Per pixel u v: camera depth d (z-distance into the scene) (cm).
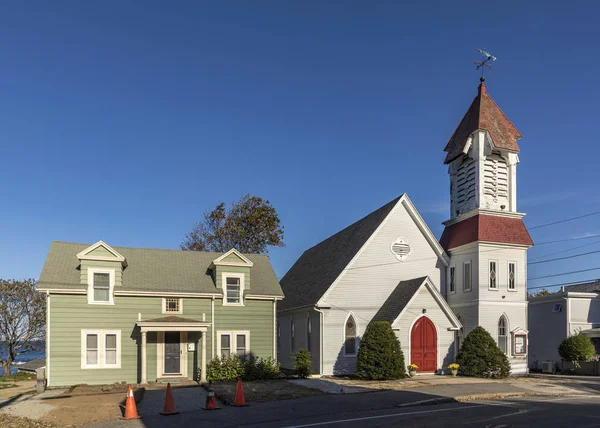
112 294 2558
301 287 3472
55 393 2225
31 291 4331
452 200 3394
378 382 2453
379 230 3078
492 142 3111
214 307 2741
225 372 2562
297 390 2191
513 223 3127
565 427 1411
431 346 2847
